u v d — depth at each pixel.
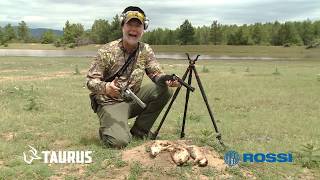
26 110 9.62
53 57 42.72
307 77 19.77
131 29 6.23
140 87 6.66
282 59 47.41
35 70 23.02
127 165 5.38
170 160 5.36
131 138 6.32
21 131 7.59
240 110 10.79
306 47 83.25
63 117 8.88
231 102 11.91
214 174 5.20
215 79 18.41
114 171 5.24
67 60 35.44
